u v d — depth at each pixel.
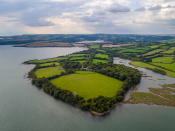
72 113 94.75
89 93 117.06
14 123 85.56
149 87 136.75
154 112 96.62
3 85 140.12
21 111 96.75
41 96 117.38
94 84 137.38
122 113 95.12
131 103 106.81
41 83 137.12
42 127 82.50
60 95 111.69
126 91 126.44
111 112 96.00
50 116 91.81
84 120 88.44
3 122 86.38
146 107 102.19
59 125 84.12
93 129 81.44
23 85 140.12
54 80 149.12
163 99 113.81
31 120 88.19
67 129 81.19
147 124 85.19
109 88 128.00
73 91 120.69
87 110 96.88
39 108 100.19
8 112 95.62
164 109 100.31
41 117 90.94
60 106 102.62
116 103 106.19
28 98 114.00
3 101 109.31
